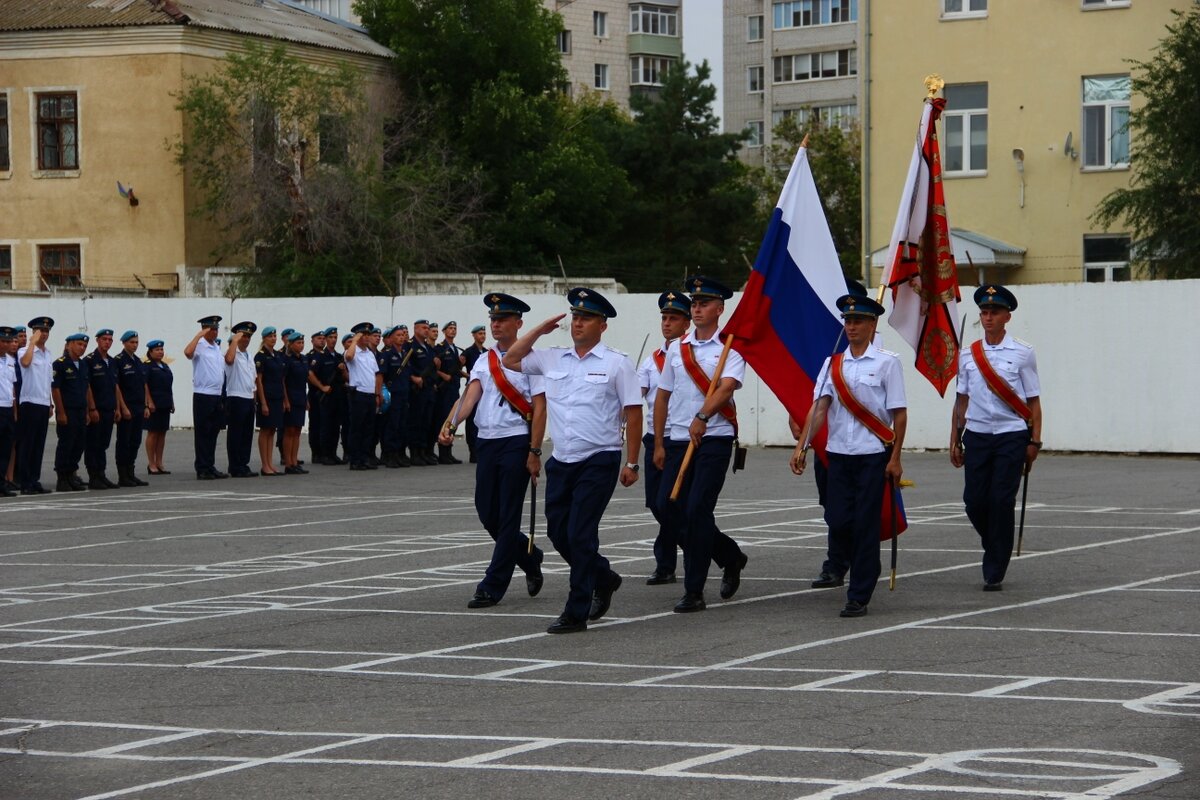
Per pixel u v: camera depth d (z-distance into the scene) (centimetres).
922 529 1644
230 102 4316
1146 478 2212
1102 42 3931
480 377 1196
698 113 6122
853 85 8256
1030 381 1221
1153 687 861
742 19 8900
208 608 1209
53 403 2248
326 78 4425
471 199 4900
